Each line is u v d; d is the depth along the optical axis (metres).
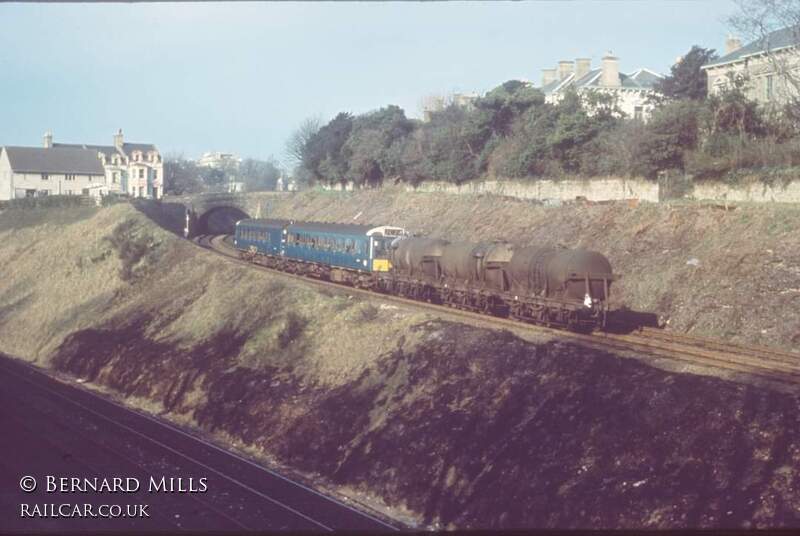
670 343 25.31
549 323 29.80
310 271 49.62
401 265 40.09
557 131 47.94
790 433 16.56
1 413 28.45
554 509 17.69
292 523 18.33
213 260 47.91
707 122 39.44
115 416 29.38
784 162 34.78
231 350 34.09
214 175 175.88
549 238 40.56
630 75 77.44
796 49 40.03
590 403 20.30
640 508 16.48
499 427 21.36
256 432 27.61
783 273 28.08
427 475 21.33
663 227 34.69
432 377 25.17
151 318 43.06
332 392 27.73
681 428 17.95
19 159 115.12
